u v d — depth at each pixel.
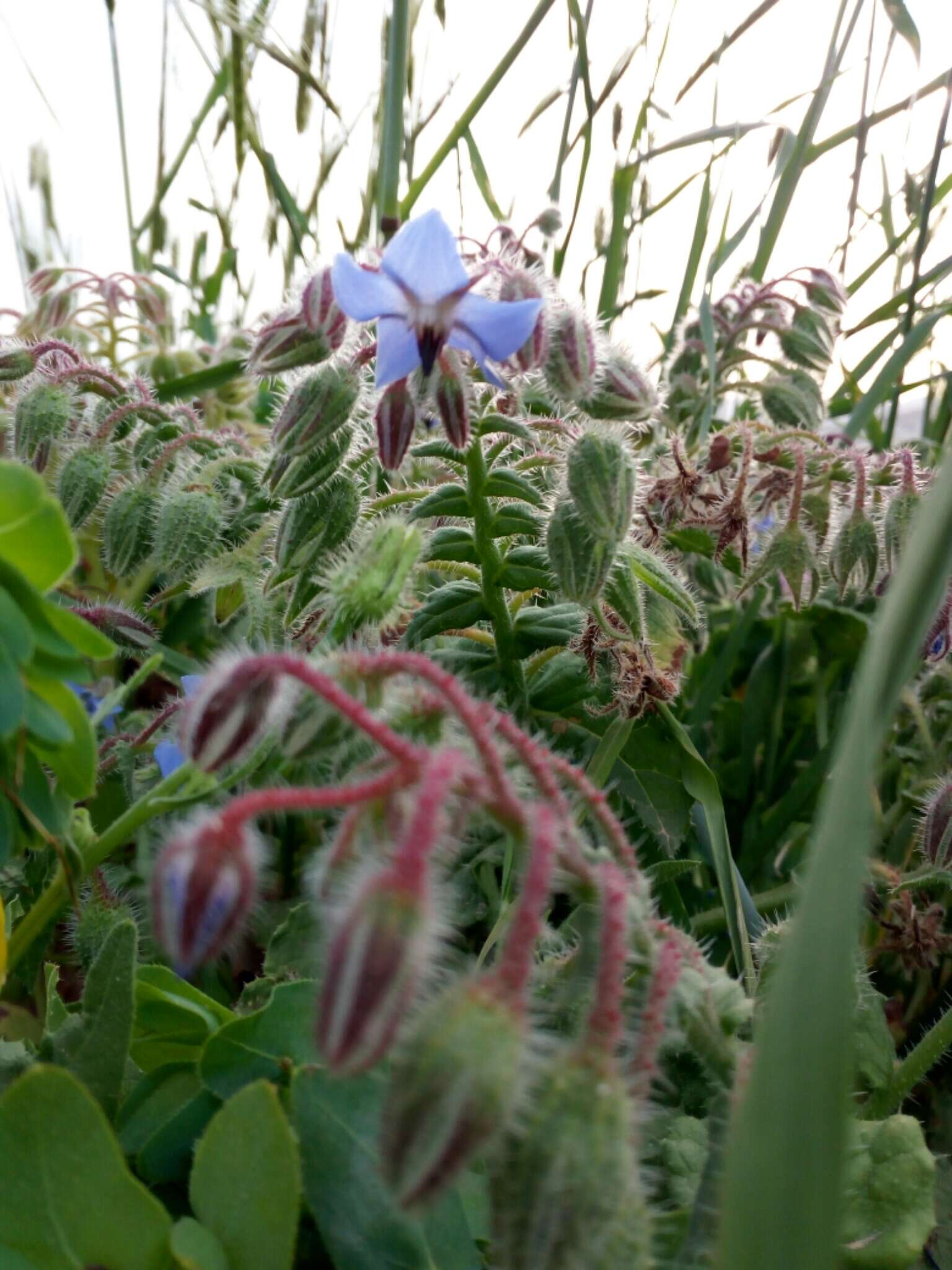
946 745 0.17
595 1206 0.05
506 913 0.10
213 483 0.15
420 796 0.05
